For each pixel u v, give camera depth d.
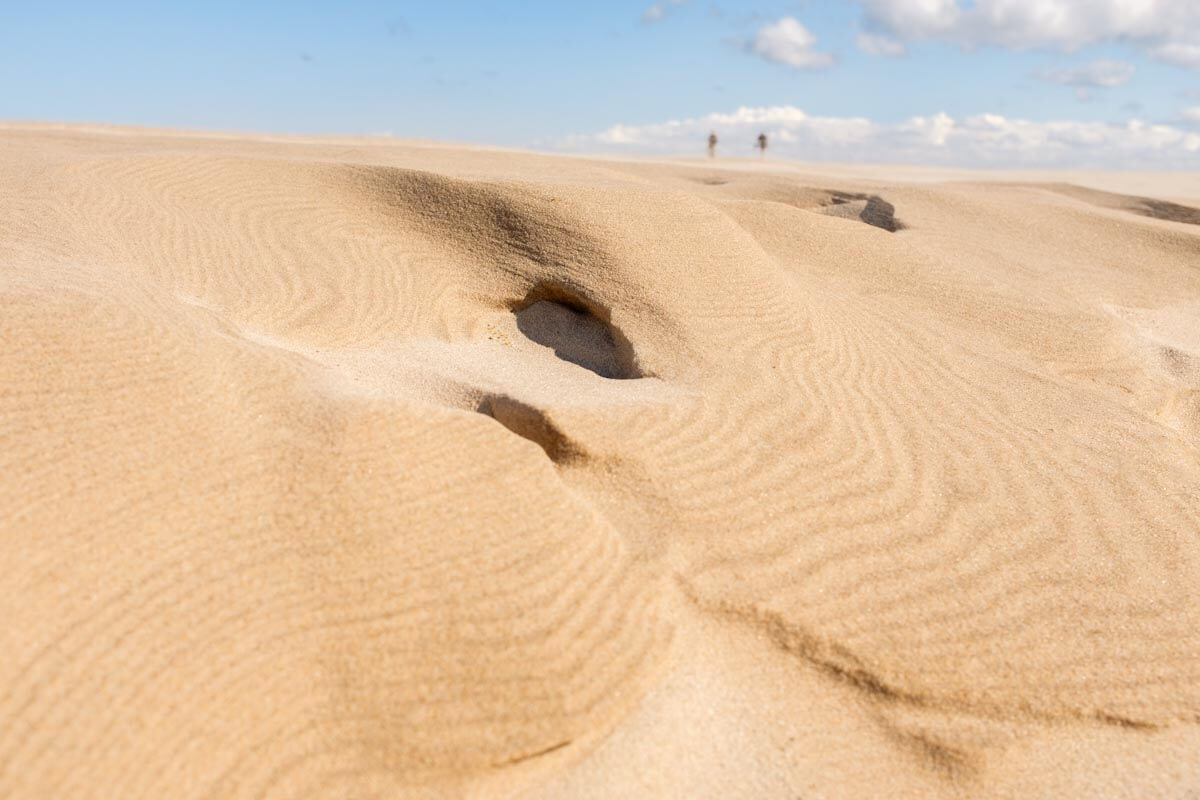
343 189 8.12
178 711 3.21
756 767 3.62
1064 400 6.95
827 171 25.50
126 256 6.14
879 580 4.48
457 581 3.89
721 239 7.63
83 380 4.21
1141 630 4.38
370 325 6.38
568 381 6.00
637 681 3.74
